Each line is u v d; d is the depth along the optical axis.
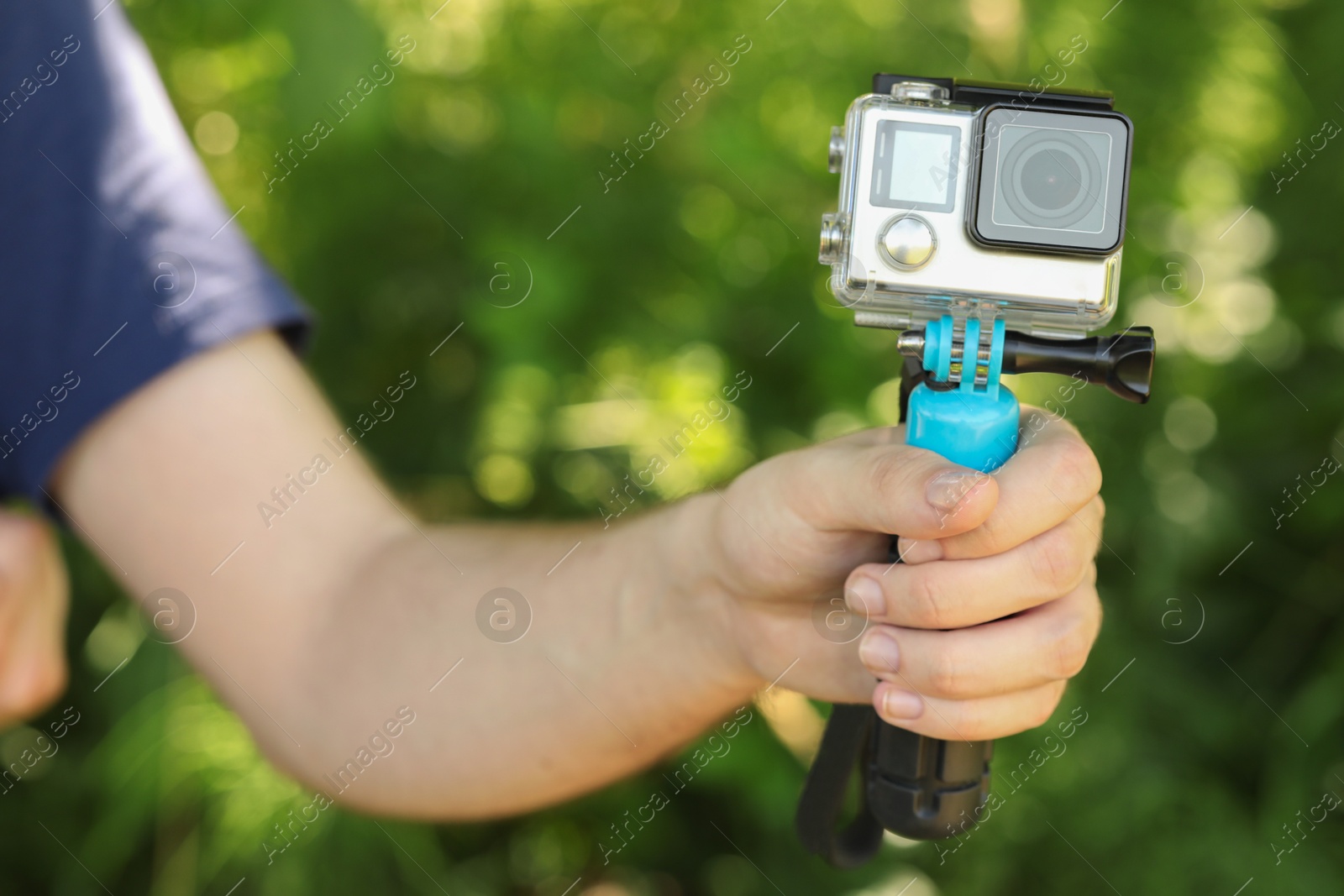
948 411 0.69
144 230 0.87
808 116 1.80
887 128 0.67
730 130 1.67
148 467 0.87
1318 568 2.01
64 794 1.94
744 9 1.73
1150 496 1.83
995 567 0.67
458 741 0.90
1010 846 1.89
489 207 1.80
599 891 2.09
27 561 0.77
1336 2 1.93
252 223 1.78
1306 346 1.98
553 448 1.81
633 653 0.88
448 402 1.95
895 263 0.67
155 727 1.76
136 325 0.85
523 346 1.65
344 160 1.74
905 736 0.75
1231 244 1.87
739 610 0.84
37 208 0.85
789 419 1.86
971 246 0.66
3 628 0.76
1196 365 1.85
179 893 1.84
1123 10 1.79
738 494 0.81
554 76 1.77
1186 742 1.96
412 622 0.91
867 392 1.77
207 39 1.61
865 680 0.84
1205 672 2.04
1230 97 1.85
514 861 2.10
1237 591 2.09
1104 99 0.66
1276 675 2.02
